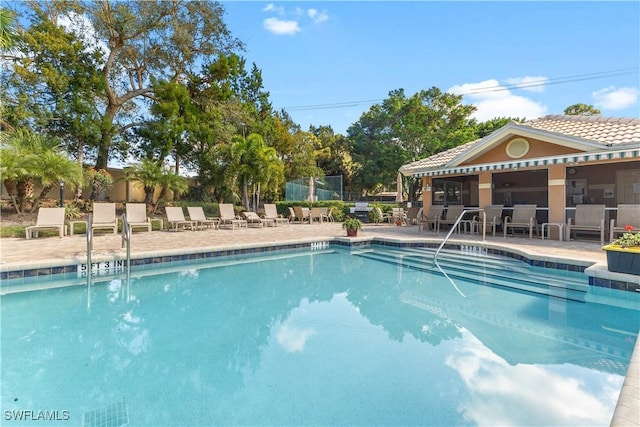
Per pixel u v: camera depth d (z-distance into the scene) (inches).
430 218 589.0
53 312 219.6
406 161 1320.1
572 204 637.9
